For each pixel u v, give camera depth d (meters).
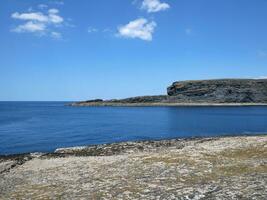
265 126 115.19
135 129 110.69
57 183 27.67
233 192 18.31
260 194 17.39
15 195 23.78
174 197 18.45
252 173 24.19
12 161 45.16
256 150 36.53
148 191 20.48
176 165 29.44
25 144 77.12
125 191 20.97
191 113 199.62
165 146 54.81
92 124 132.50
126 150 52.72
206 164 29.19
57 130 109.25
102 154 49.75
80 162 39.22
